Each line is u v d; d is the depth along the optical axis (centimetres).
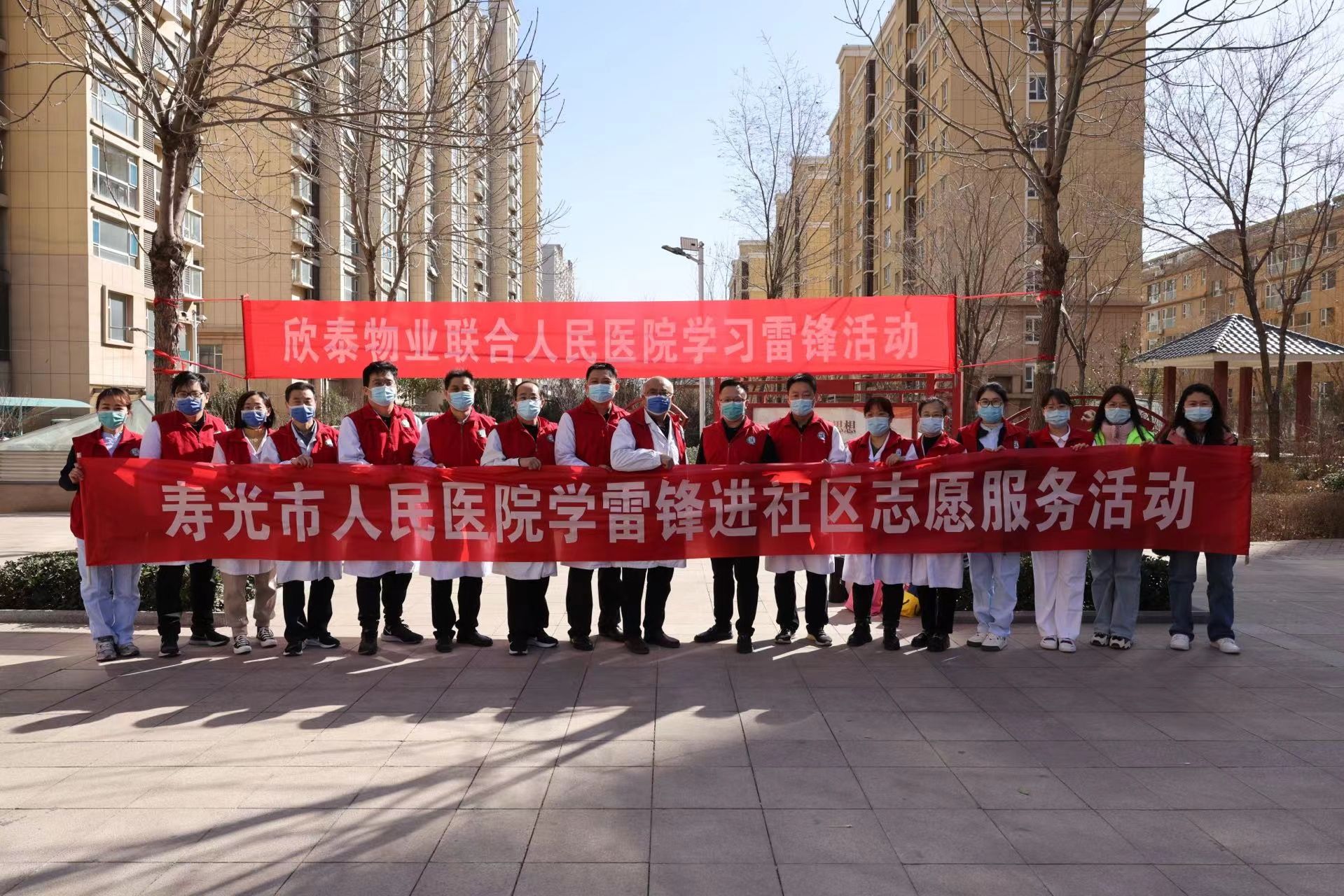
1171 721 471
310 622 628
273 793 377
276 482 608
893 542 619
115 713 483
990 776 397
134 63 744
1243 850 328
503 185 3825
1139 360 2322
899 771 402
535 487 614
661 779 392
